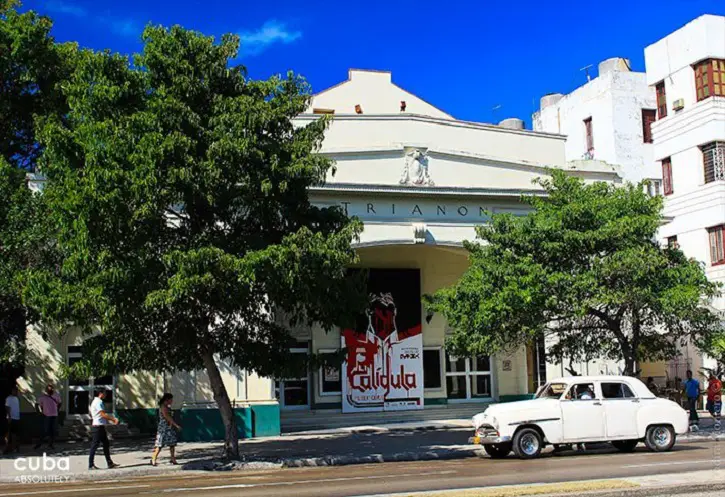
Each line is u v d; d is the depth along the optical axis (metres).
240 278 15.86
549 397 18.55
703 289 21.97
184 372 23.91
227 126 16.89
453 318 22.67
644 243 21.84
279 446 21.66
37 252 19.23
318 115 27.08
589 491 11.03
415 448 20.52
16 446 21.53
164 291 15.81
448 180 27.72
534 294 20.81
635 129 38.88
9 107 22.84
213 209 17.72
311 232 17.20
